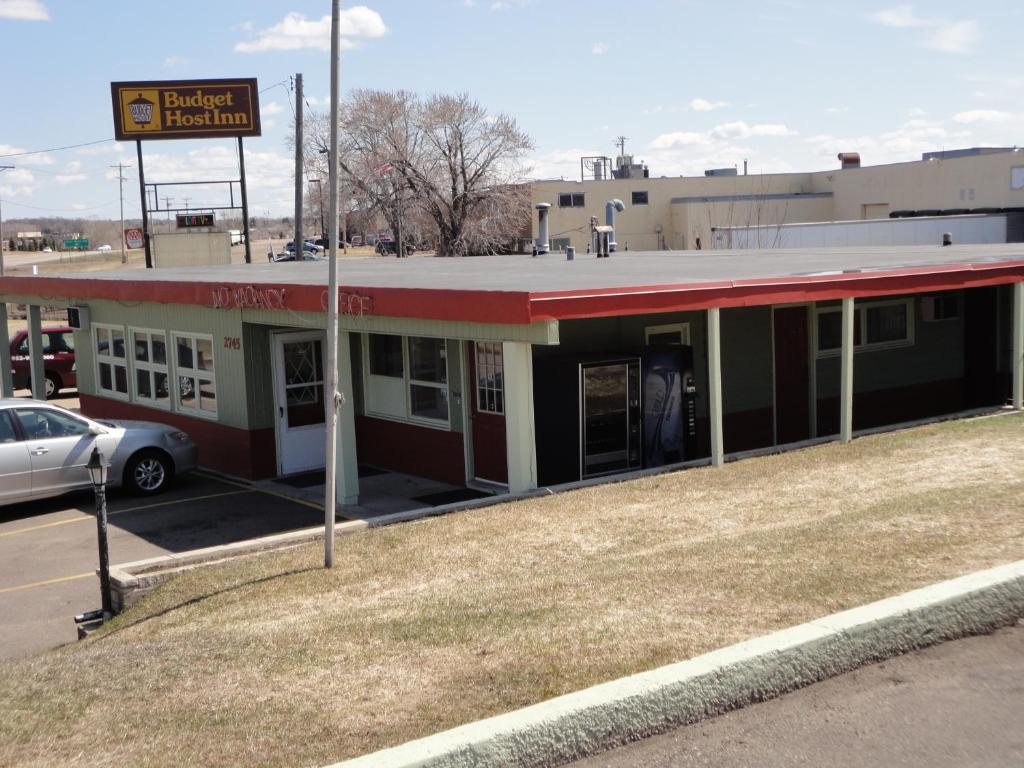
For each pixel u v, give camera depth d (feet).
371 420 52.49
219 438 52.90
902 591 19.86
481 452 45.83
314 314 43.21
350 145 195.52
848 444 40.24
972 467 32.89
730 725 16.06
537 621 20.70
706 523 28.76
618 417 43.11
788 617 19.11
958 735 15.29
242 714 17.22
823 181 199.00
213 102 117.39
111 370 64.03
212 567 29.68
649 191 199.31
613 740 15.61
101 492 29.25
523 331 33.40
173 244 118.11
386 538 30.55
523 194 196.54
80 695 18.93
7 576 36.17
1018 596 19.31
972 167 167.32
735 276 40.75
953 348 60.39
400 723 16.26
